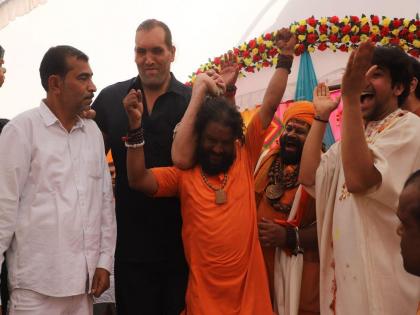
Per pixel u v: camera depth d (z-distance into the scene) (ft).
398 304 7.69
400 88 8.55
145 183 9.05
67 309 8.79
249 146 9.48
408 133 7.99
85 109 9.29
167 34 10.47
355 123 7.67
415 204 4.93
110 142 10.49
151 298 10.07
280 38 9.70
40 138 8.79
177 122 10.36
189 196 9.02
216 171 9.04
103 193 9.42
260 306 8.72
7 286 9.25
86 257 8.84
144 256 10.02
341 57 15.97
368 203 8.02
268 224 9.57
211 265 8.70
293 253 9.45
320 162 9.04
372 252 7.87
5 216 8.44
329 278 8.59
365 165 7.70
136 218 10.10
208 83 9.59
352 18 15.33
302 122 10.09
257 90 17.43
